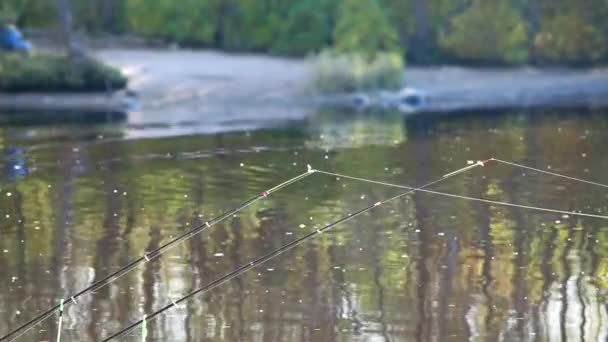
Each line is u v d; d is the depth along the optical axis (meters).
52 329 12.95
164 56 47.44
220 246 16.23
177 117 33.31
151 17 51.84
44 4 48.94
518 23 46.62
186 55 48.25
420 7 47.06
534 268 14.94
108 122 31.86
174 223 17.67
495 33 46.38
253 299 13.84
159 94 38.47
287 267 15.14
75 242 16.58
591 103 37.16
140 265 15.33
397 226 17.22
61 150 25.77
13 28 41.78
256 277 14.70
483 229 16.98
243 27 50.44
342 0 46.72
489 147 25.77
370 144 26.53
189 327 12.92
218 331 12.79
